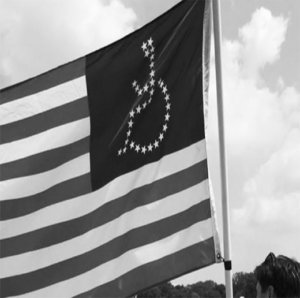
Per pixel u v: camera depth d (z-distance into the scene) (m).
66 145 2.48
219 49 2.32
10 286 2.39
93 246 2.34
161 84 2.40
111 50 2.50
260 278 1.20
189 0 2.41
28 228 2.44
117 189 2.36
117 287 2.25
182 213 2.25
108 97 2.47
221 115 2.28
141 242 2.26
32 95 2.56
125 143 2.40
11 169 2.51
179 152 2.31
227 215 2.20
